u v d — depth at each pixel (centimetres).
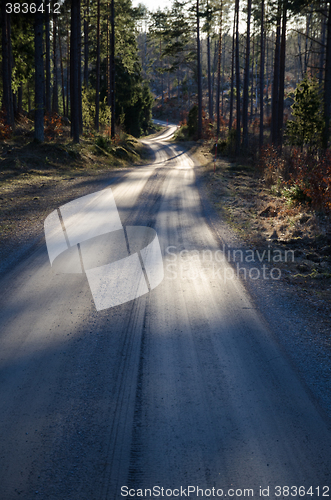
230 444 324
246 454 314
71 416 353
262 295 626
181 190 1617
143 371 423
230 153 3269
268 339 496
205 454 313
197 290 635
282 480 292
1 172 1684
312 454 316
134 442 324
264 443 326
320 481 292
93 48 4931
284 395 389
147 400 377
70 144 2397
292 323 538
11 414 355
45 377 410
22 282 649
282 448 321
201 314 556
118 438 328
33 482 286
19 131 2484
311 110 2058
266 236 997
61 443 322
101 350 461
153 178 1911
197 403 374
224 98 9044
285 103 6141
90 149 2544
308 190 1208
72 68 2523
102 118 3972
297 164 1733
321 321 544
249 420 352
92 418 351
